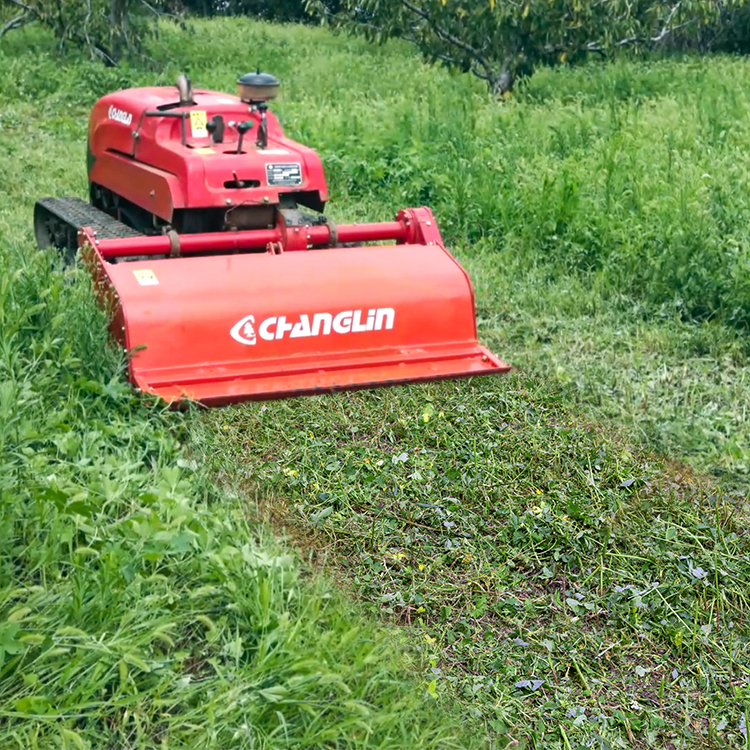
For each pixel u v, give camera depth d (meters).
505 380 6.54
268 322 5.99
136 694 3.44
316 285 6.16
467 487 5.26
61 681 3.46
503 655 4.14
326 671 3.56
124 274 5.95
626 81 16.47
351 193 11.32
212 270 6.07
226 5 33.72
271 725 3.47
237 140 7.23
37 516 4.11
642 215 9.11
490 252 9.39
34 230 8.63
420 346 6.34
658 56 21.05
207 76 18.75
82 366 5.57
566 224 9.34
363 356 6.20
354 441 5.70
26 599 3.82
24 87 17.22
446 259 6.55
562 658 4.17
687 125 12.32
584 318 7.84
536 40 17.08
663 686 4.04
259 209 6.90
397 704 3.61
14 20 20.16
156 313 5.81
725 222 8.72
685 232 8.43
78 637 3.56
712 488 5.52
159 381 5.71
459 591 4.51
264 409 5.86
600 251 8.89
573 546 4.84
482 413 6.01
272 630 3.76
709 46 24.92
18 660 3.52
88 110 16.38
